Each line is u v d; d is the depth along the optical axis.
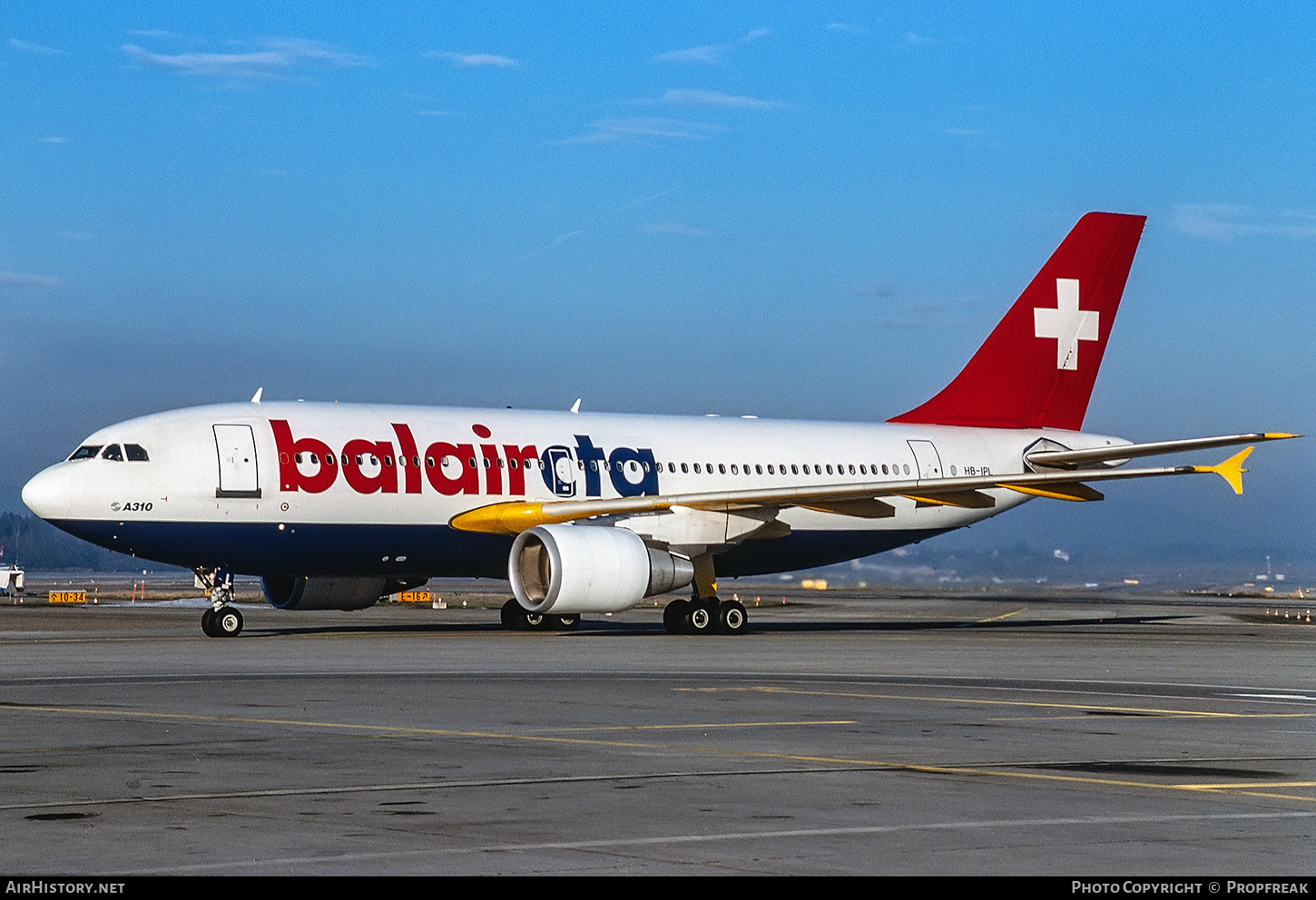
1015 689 48.34
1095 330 98.62
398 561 78.19
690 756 31.44
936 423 95.94
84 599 162.50
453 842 22.12
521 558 76.88
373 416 78.56
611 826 23.47
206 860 20.78
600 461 82.75
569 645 69.00
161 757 30.77
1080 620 110.94
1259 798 26.42
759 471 87.81
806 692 46.28
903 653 65.50
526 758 30.95
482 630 85.31
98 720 37.16
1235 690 48.81
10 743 32.84
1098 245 98.25
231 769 29.06
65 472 71.81
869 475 91.06
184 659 58.47
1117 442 98.44
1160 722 38.56
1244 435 80.44
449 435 79.06
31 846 21.72
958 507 91.62
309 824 23.45
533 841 22.23
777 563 90.38
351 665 55.44
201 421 74.31
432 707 40.84
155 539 72.38
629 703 42.34
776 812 24.78
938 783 27.94
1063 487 83.88
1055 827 23.55
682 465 85.50
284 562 75.69
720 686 48.19
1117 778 28.70
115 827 23.08
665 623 83.00
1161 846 22.14
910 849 21.84
